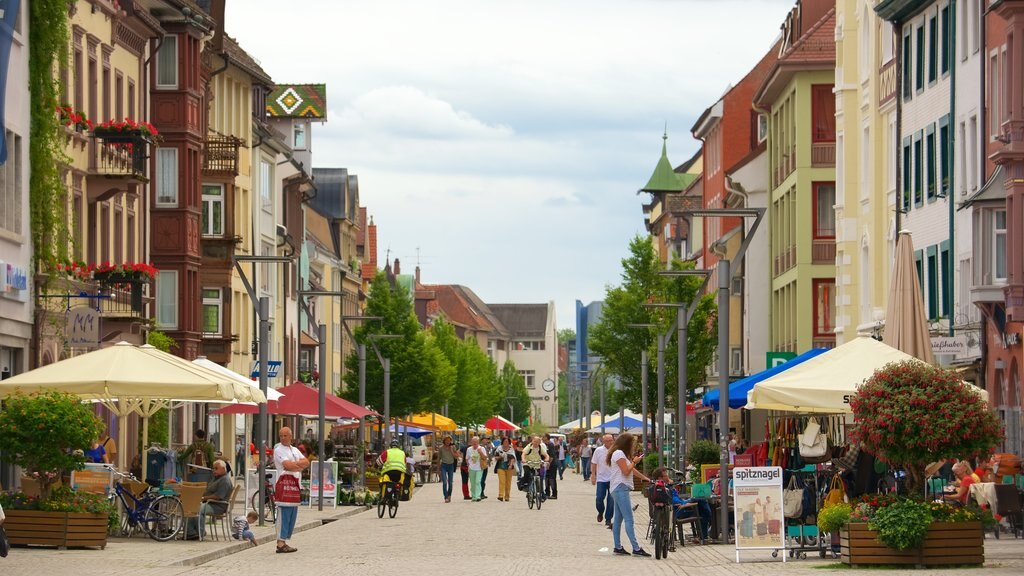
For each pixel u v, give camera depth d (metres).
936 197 48.44
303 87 98.19
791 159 71.38
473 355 153.50
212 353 65.56
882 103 55.62
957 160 46.16
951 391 24.59
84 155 45.00
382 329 96.12
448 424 97.62
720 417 32.06
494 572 25.17
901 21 52.78
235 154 65.62
